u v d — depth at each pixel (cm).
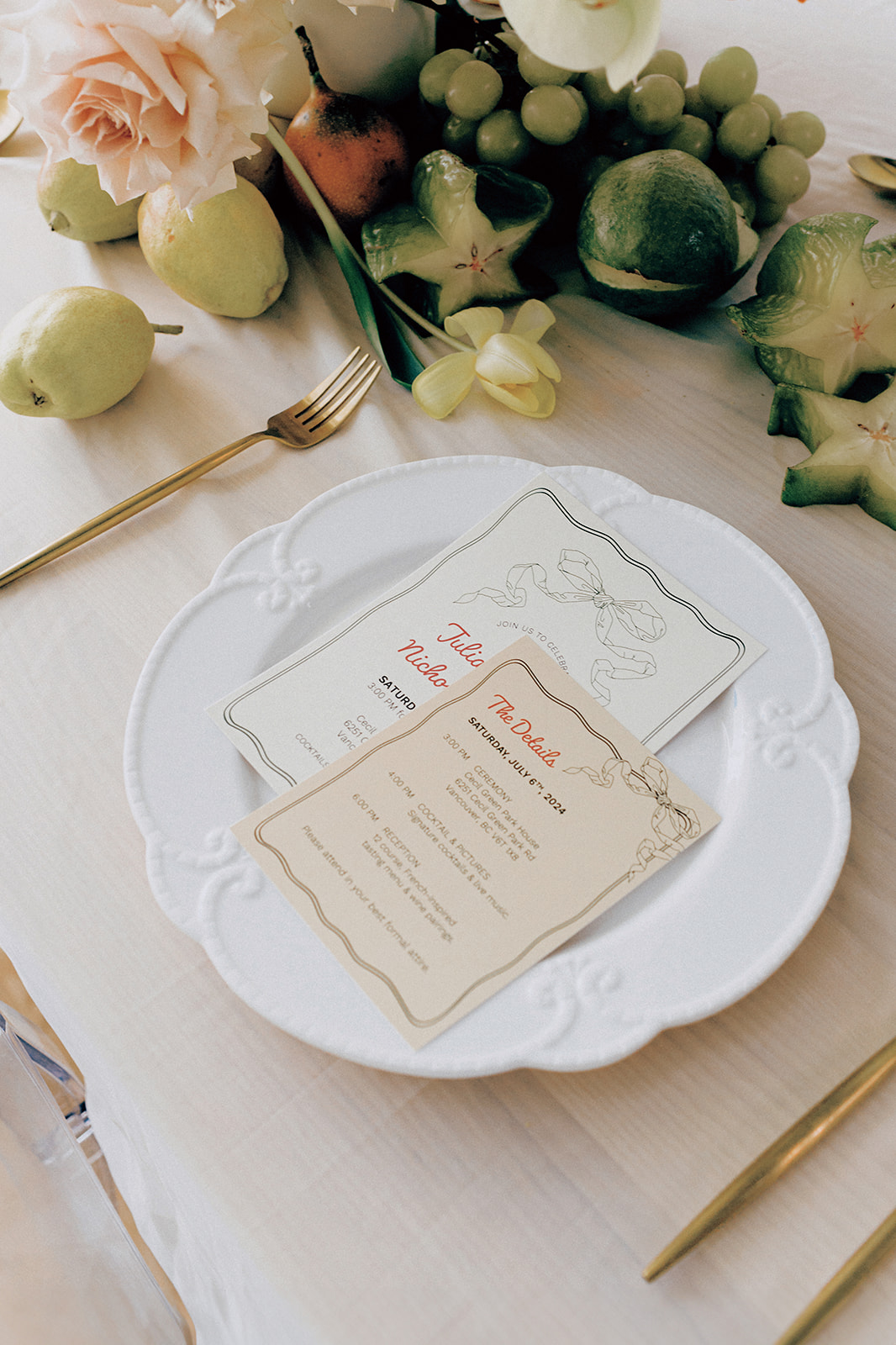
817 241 52
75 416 54
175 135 43
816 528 50
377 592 45
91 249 66
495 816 37
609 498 47
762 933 34
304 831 36
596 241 55
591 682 41
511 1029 32
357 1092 34
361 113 58
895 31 79
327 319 61
